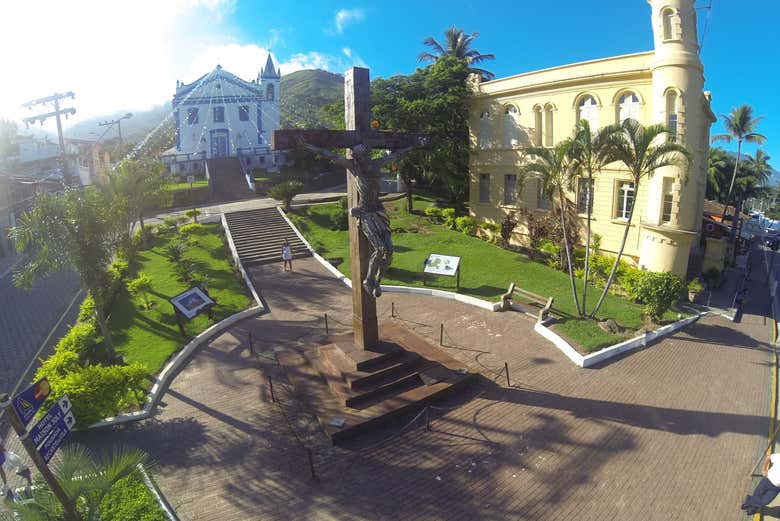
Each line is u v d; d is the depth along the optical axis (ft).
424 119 93.56
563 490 29.30
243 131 167.12
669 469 31.30
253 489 29.76
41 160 182.50
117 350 49.78
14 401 20.36
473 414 37.42
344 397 37.32
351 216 40.01
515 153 89.61
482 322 56.24
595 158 52.95
